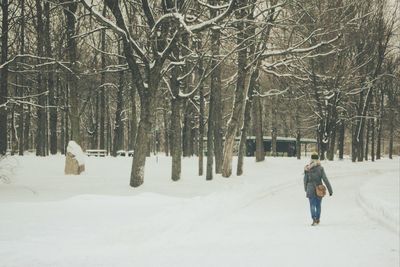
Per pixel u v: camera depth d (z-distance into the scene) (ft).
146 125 73.72
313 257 31.19
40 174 90.74
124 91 169.48
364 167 133.49
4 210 46.14
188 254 31.71
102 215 44.73
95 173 94.94
